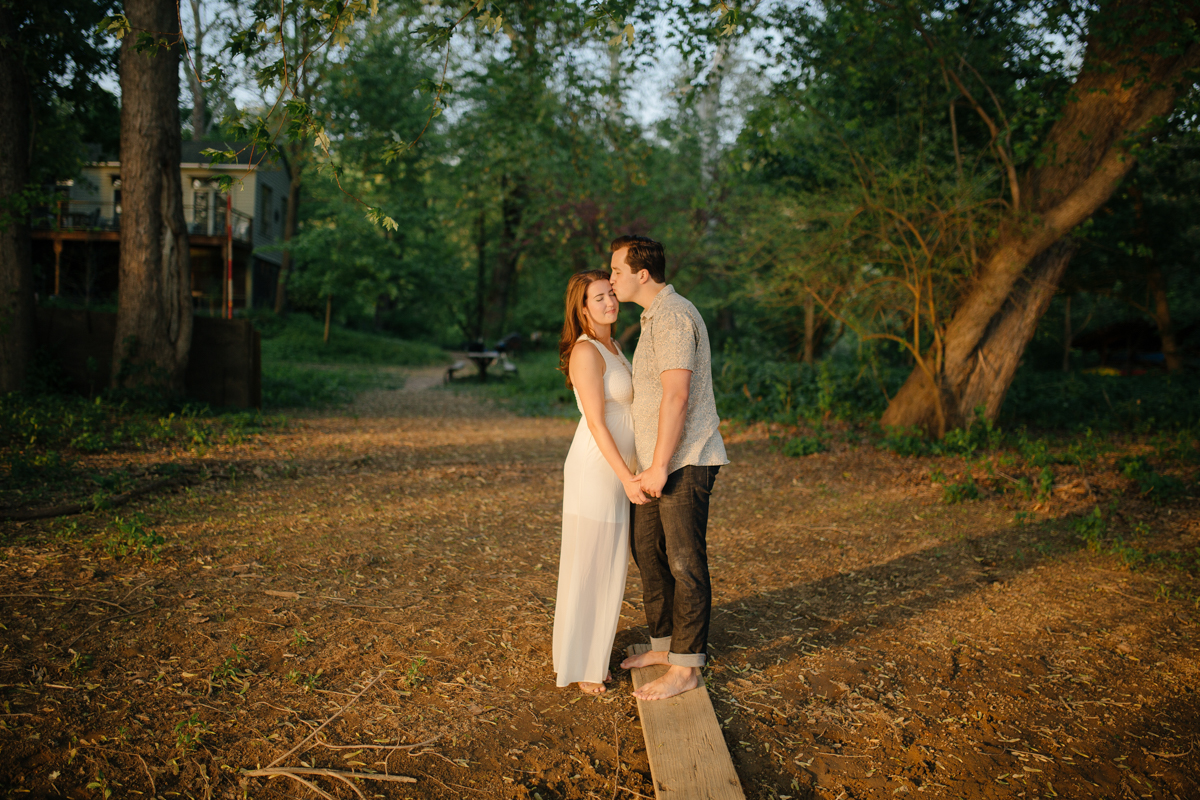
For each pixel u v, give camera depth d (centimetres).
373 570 388
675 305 249
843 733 251
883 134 873
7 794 198
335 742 232
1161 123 646
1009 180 761
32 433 619
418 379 1828
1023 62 800
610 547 264
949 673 293
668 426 239
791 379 1039
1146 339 2133
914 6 731
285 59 280
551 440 879
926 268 777
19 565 361
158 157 829
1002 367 786
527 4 814
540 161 1441
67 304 1694
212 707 248
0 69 777
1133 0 620
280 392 1145
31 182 817
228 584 355
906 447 727
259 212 2448
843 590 386
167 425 738
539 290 2986
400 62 1945
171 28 815
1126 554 422
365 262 2188
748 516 538
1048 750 242
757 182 1251
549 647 306
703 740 233
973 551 451
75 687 254
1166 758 238
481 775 220
